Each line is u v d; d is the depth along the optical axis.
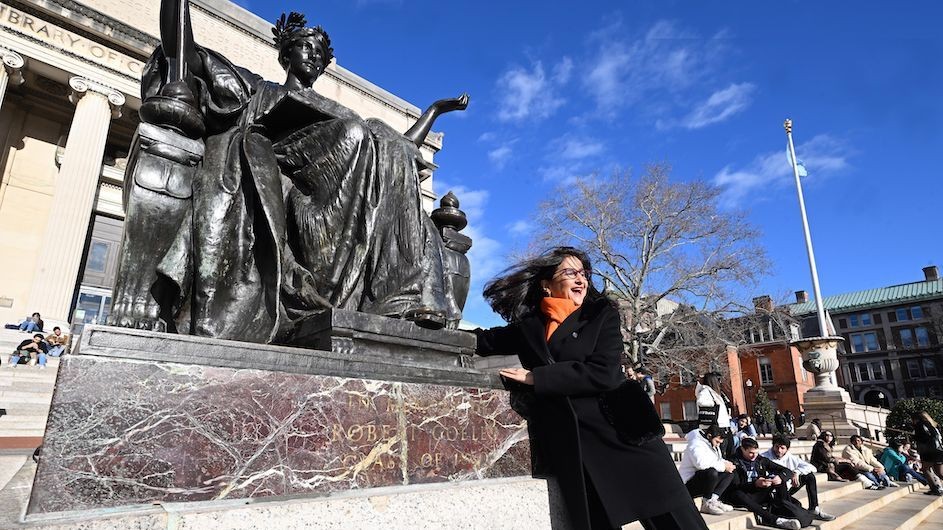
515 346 2.54
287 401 1.66
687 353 25.61
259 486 1.53
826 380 18.45
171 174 2.20
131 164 2.34
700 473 5.85
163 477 1.40
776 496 5.95
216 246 2.21
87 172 16.34
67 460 1.29
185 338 1.56
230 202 2.30
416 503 1.74
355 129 2.62
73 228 15.80
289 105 2.60
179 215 2.20
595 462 2.05
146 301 2.07
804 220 20.73
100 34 17.17
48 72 16.81
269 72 20.77
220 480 1.48
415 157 3.02
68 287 15.46
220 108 2.46
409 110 25.41
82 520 1.20
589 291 2.62
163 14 2.40
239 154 2.44
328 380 1.76
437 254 2.98
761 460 6.20
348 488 1.70
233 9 20.27
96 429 1.34
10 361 11.17
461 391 2.12
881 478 10.88
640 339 24.70
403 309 2.54
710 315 24.53
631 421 2.04
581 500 2.01
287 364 1.72
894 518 7.41
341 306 2.45
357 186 2.58
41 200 17.98
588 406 2.15
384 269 2.68
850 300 68.88
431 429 1.98
